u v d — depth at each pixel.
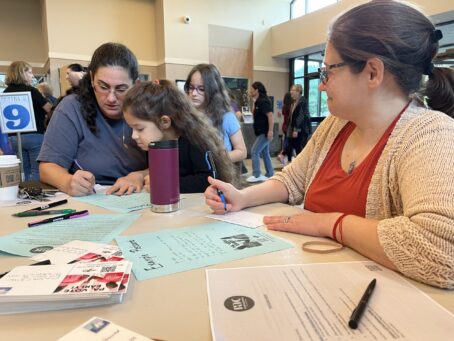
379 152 0.80
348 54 0.73
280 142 8.62
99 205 1.03
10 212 0.96
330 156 0.97
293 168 1.09
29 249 0.66
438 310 0.44
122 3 7.37
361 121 0.83
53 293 0.44
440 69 0.84
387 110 0.79
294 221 0.77
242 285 0.51
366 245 0.61
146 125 1.24
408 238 0.54
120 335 0.38
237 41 8.26
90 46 7.11
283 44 8.23
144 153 1.54
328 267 0.57
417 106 0.82
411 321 0.42
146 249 0.66
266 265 0.58
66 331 0.40
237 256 0.62
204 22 7.76
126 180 1.28
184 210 0.96
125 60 1.41
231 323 0.41
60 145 1.45
